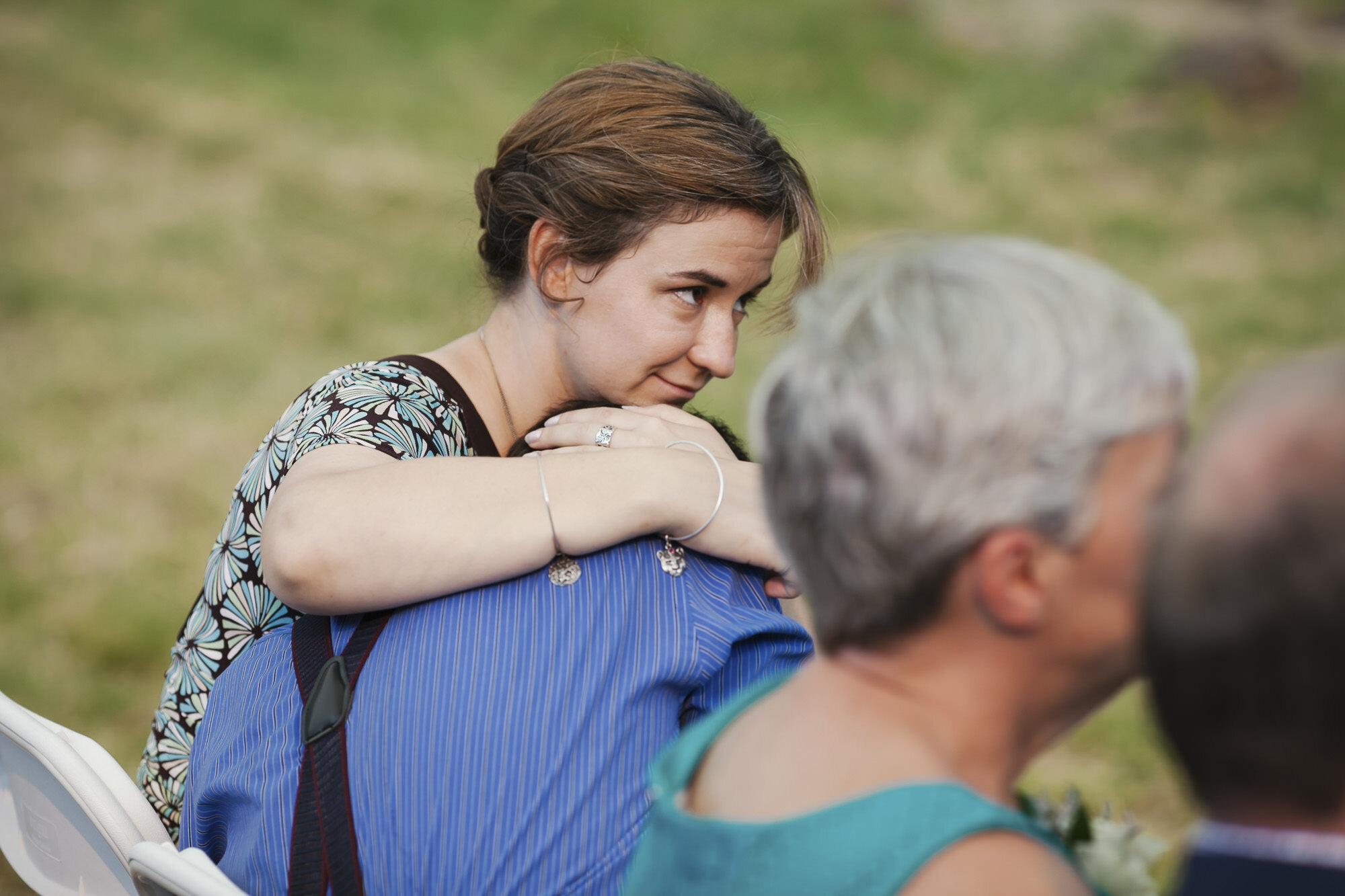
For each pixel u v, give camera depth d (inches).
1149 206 732.7
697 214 119.6
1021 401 60.7
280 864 97.7
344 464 110.5
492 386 131.7
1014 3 1035.9
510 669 97.6
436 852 94.6
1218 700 53.3
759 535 107.7
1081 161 801.6
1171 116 863.7
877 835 63.1
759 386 70.9
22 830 124.5
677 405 130.6
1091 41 968.9
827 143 784.3
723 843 68.1
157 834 110.8
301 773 98.8
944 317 63.2
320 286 554.6
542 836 94.3
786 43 945.5
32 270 541.3
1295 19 1029.8
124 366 460.4
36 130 707.4
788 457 67.5
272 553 104.0
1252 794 54.5
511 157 127.6
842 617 67.9
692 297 124.5
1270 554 51.1
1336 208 738.2
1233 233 700.7
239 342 490.9
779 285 144.7
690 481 106.6
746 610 107.2
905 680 67.4
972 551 62.8
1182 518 54.4
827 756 68.0
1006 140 827.4
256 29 904.9
